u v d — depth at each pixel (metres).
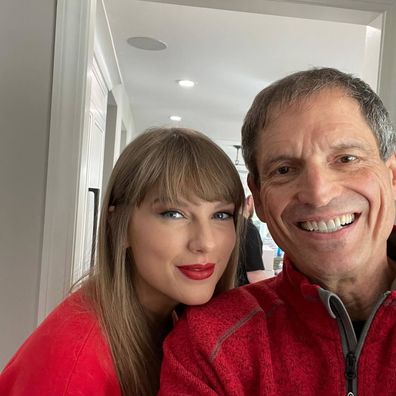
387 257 0.93
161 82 3.79
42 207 1.43
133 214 0.93
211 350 0.79
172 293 0.91
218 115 5.04
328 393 0.76
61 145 1.43
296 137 0.82
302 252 0.86
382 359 0.76
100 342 0.86
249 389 0.78
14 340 1.43
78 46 1.43
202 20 2.43
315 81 0.84
